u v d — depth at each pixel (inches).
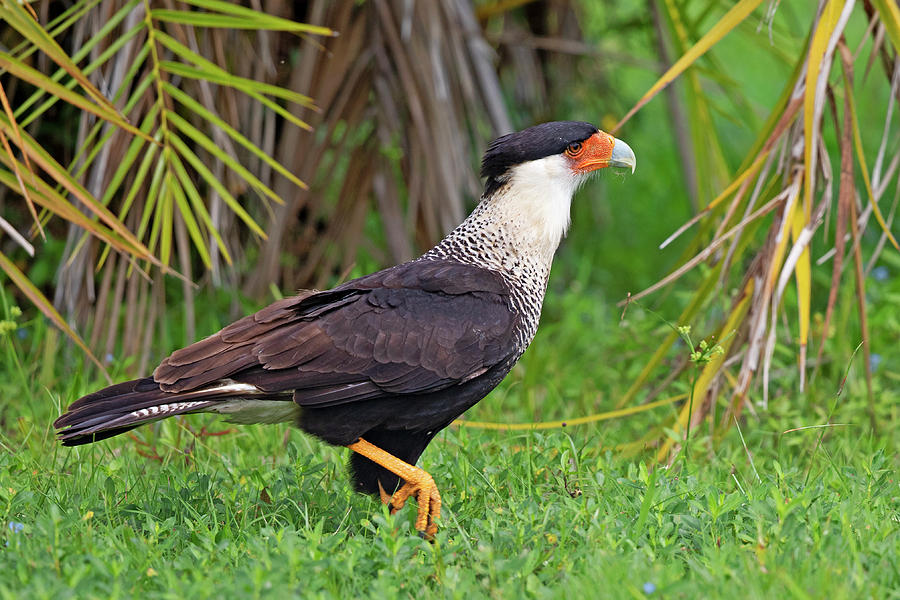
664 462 386.0
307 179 492.4
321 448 398.6
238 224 516.7
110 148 415.8
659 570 261.1
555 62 626.2
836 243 367.6
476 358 310.5
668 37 584.1
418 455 330.0
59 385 449.1
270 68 448.8
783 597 247.4
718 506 295.3
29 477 339.6
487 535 299.0
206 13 419.2
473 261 330.3
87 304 450.6
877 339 494.3
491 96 497.0
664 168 796.6
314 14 474.6
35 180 342.6
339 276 551.2
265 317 304.2
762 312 366.9
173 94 403.5
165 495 325.4
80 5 412.2
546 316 606.9
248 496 327.6
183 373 292.7
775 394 455.8
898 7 381.4
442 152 481.1
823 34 351.9
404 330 304.5
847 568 262.4
